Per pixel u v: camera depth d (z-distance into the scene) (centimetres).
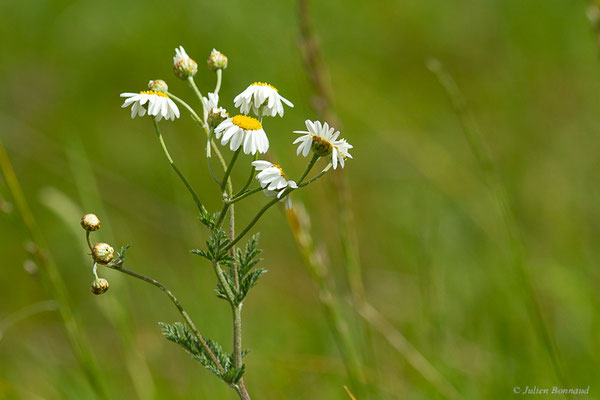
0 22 1109
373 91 1001
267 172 313
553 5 1006
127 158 912
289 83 916
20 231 509
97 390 509
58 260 822
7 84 1026
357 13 1091
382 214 842
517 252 500
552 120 914
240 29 991
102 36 1075
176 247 803
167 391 584
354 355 465
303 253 459
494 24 1059
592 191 764
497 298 573
